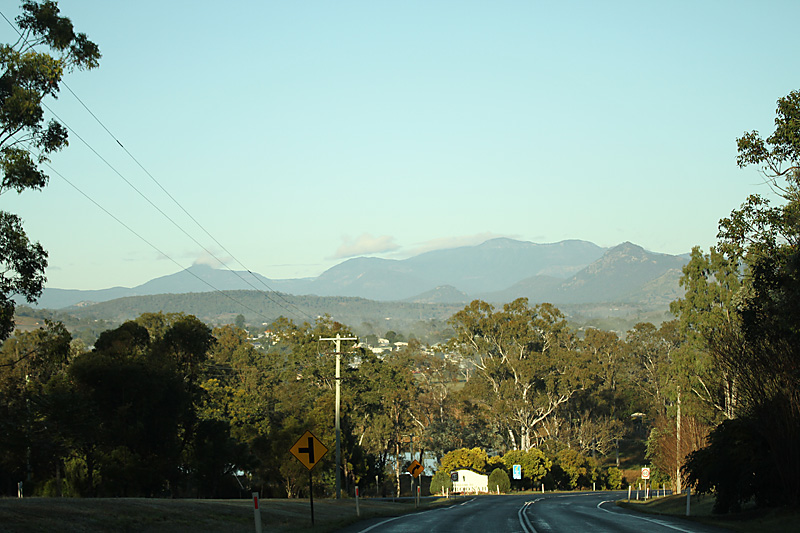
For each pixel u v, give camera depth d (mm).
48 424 54094
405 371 125938
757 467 37656
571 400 142500
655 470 122812
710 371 65875
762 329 37531
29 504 24266
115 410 61688
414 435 142750
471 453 120000
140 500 31547
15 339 66062
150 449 64625
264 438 85750
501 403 127000
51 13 37781
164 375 64250
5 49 36281
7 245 37688
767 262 37156
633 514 46406
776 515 34312
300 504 46188
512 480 119188
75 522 23094
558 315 136500
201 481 71812
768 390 36594
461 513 48438
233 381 116188
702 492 42250
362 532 31922
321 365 110312
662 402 151000
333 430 88250
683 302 80562
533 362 127812
